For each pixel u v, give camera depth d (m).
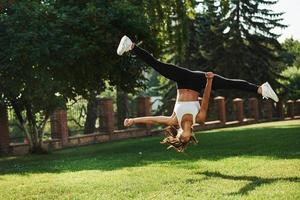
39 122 22.66
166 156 15.65
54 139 26.06
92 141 28.59
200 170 11.70
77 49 18.92
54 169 14.05
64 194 9.63
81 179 11.31
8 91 19.86
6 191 10.32
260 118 47.50
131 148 20.72
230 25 47.47
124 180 10.72
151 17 26.58
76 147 26.52
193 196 8.59
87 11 19.92
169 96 47.56
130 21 20.72
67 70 20.19
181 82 8.80
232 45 47.25
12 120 25.06
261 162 12.45
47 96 19.94
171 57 46.44
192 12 28.94
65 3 21.12
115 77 22.27
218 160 13.52
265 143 17.91
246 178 10.26
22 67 19.00
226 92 47.28
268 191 8.63
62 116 26.48
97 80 21.88
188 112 8.75
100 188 9.96
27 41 18.53
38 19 19.09
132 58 21.56
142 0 26.28
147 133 33.12
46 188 10.36
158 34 27.00
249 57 47.31
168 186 9.70
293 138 19.33
